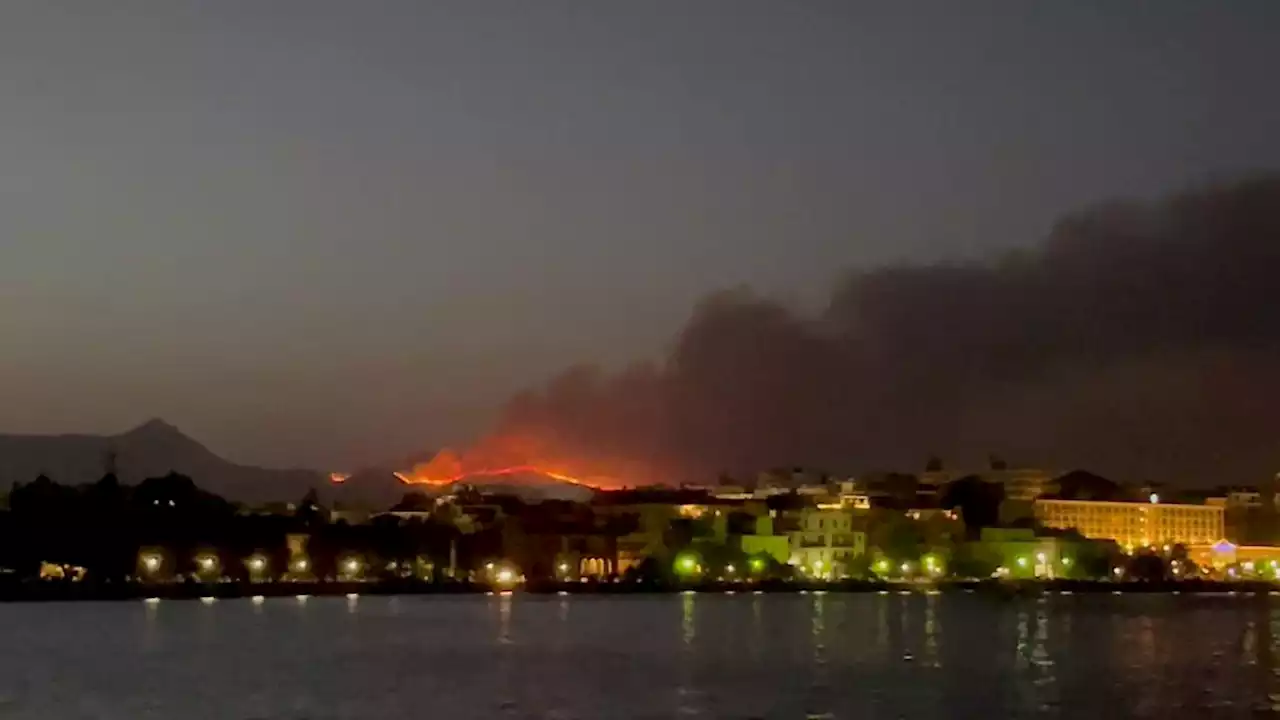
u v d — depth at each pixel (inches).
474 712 6456.7
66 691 7096.5
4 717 6299.2
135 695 6958.7
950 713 6481.3
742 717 6333.7
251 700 6811.0
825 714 6432.1
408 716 6343.5
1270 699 7007.9
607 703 6747.1
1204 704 6820.9
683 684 7470.5
